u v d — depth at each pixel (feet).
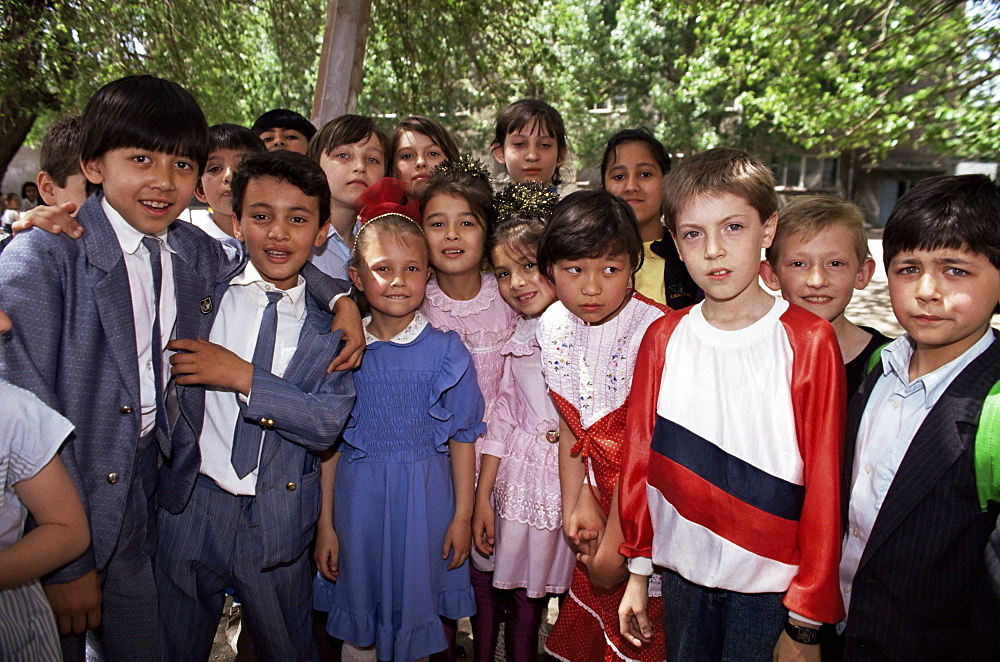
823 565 4.76
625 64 50.14
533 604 7.25
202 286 6.09
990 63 20.89
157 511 6.13
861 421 5.21
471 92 40.45
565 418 6.51
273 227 5.85
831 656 5.80
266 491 5.93
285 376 5.97
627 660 6.40
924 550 4.50
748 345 5.13
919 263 4.54
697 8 26.58
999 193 4.40
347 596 6.57
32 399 4.49
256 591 6.04
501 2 24.54
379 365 6.74
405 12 21.49
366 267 6.47
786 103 24.84
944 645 4.52
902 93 33.40
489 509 7.22
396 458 6.62
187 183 5.57
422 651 6.52
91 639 6.47
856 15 22.94
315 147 9.45
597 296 6.12
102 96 5.28
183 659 6.09
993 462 4.25
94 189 6.39
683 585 5.45
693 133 50.60
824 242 6.26
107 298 5.26
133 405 5.35
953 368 4.67
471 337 7.52
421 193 7.56
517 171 10.36
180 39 23.16
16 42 20.08
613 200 6.27
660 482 5.42
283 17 25.40
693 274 5.20
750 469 4.99
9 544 4.50
